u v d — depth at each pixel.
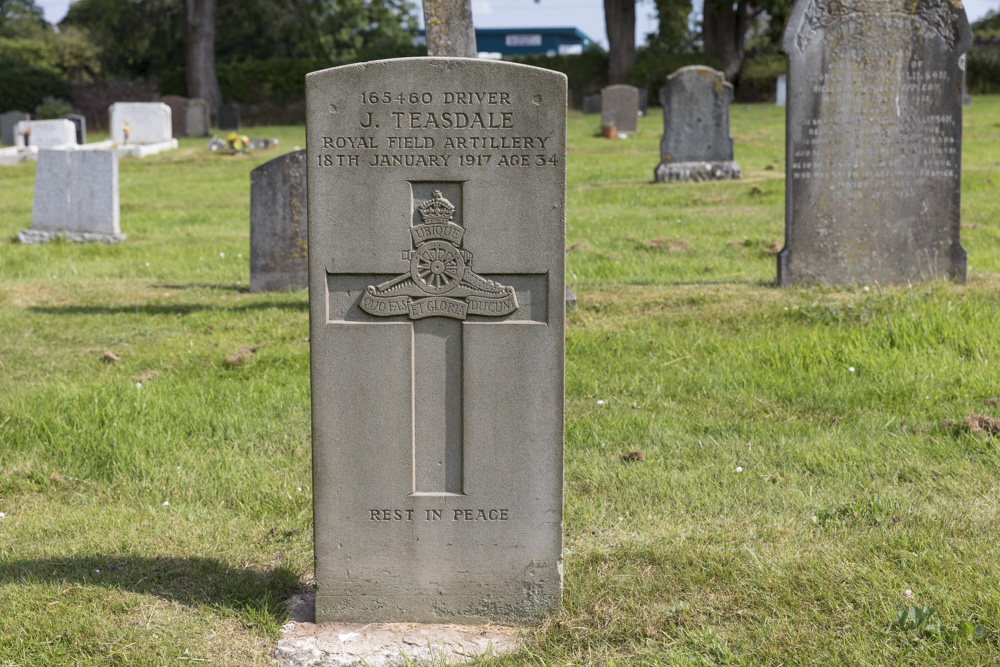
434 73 3.86
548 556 4.17
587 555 4.69
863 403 6.71
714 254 12.25
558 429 4.08
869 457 5.83
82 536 5.05
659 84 46.78
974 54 45.50
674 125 19.44
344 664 3.90
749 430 6.34
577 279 10.98
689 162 19.48
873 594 4.20
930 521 4.92
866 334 7.97
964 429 6.14
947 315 8.14
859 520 5.01
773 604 4.18
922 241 9.71
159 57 63.66
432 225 3.95
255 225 10.88
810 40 9.50
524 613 4.21
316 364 4.04
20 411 6.73
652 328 8.66
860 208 9.72
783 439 6.15
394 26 60.34
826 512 5.06
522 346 4.03
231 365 8.00
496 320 4.02
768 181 18.52
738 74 48.56
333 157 3.91
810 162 9.69
